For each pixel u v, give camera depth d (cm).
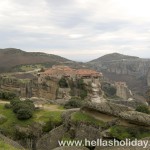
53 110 7381
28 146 6294
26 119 6706
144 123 4891
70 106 7888
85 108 5922
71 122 5838
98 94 13650
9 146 3541
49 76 14262
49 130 6500
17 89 13888
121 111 5412
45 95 13988
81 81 13850
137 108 6431
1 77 14538
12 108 7281
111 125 5359
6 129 6384
